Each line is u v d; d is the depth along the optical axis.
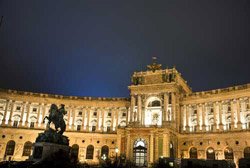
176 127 87.19
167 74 90.25
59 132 49.62
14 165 40.72
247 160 44.69
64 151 43.72
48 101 100.94
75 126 101.38
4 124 94.19
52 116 48.53
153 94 91.44
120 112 102.06
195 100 90.12
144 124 90.81
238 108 81.25
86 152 96.88
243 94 80.88
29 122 98.19
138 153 80.19
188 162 50.09
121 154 75.44
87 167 51.47
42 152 43.62
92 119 102.44
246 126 79.88
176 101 89.75
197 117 88.25
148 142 79.31
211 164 48.66
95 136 98.19
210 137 83.50
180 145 87.69
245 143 76.56
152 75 93.56
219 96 85.75
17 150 92.25
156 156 77.75
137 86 93.25
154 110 92.44
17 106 99.19
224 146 80.50
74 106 102.50
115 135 97.06
